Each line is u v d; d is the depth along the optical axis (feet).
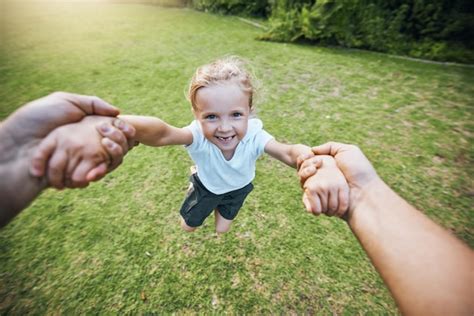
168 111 12.92
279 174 9.53
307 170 2.94
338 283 6.70
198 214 6.22
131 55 19.54
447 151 10.39
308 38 21.01
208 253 7.28
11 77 16.43
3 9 37.45
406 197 8.67
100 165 2.44
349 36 20.01
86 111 2.57
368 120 12.19
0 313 6.19
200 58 18.71
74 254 7.29
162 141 4.07
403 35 19.24
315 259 7.16
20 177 2.19
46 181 2.33
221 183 5.47
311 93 14.32
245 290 6.58
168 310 6.26
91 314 6.20
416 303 1.73
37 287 6.63
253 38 22.50
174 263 7.07
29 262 7.11
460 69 16.49
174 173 9.68
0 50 20.92
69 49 20.98
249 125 5.08
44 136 2.33
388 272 1.96
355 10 19.52
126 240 7.59
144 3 39.11
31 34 25.09
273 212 8.29
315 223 8.00
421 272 1.82
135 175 9.62
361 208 2.52
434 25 18.34
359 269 6.95
